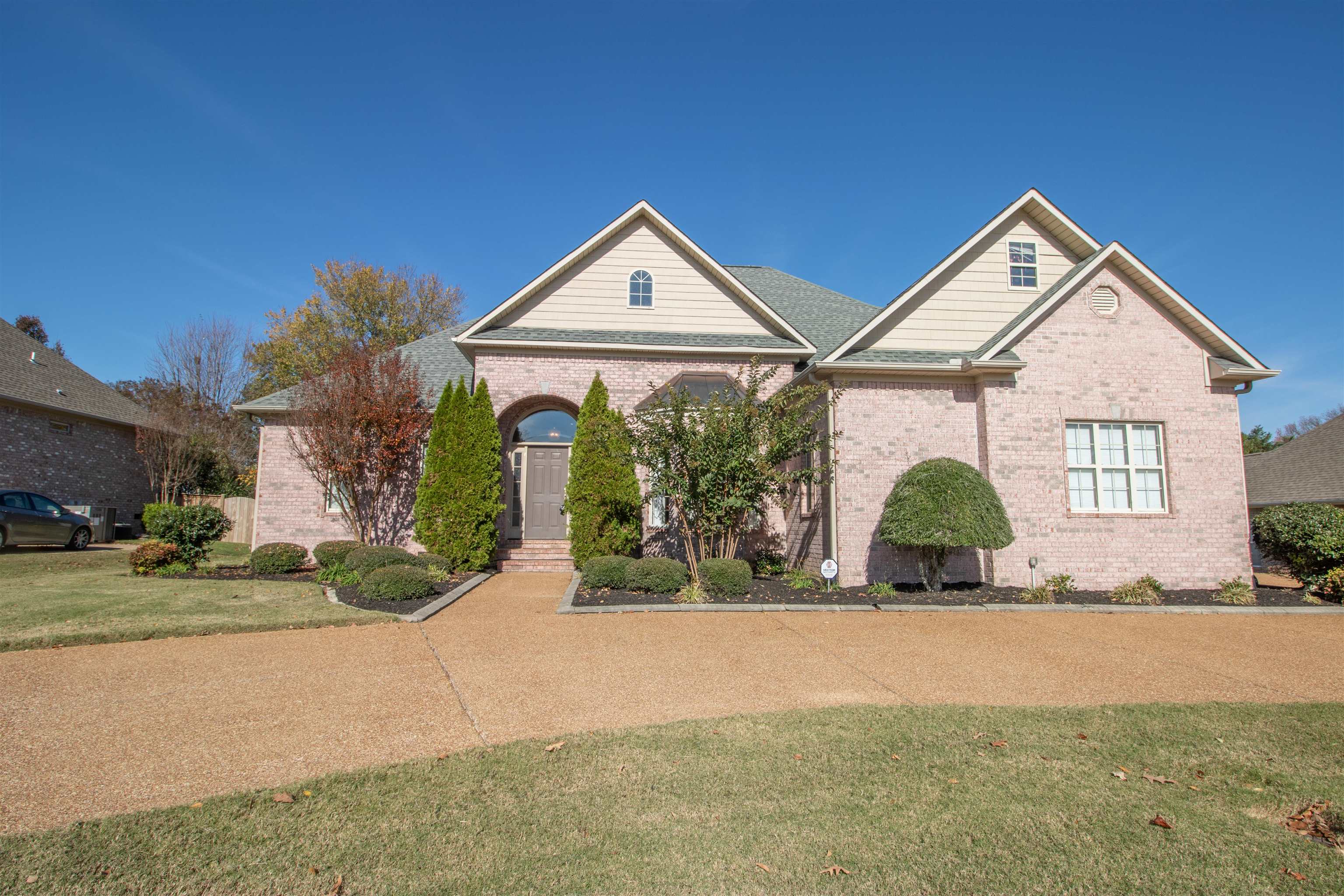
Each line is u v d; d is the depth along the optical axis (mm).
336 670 7230
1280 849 3867
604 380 15789
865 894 3426
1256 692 6785
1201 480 13281
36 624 8844
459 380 17547
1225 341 13406
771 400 12531
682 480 12109
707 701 6379
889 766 4934
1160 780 4734
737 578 11242
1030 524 12922
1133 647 8562
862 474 13133
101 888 3416
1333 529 12016
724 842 3893
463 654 7898
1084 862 3723
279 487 15961
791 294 20812
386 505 15883
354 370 15070
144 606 10055
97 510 23984
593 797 4430
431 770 4820
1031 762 5012
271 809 4230
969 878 3568
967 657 8000
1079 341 13422
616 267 16594
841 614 10352
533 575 14641
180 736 5422
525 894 3391
